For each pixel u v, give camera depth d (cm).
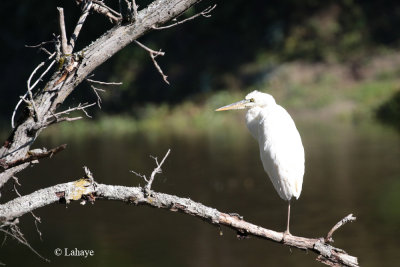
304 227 1166
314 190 1430
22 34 3278
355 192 1388
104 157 1925
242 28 3153
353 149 1839
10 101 3019
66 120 452
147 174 1625
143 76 3009
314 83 2695
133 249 1088
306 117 2459
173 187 1482
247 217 1241
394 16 3036
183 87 2925
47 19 3161
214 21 3186
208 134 2355
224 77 2898
